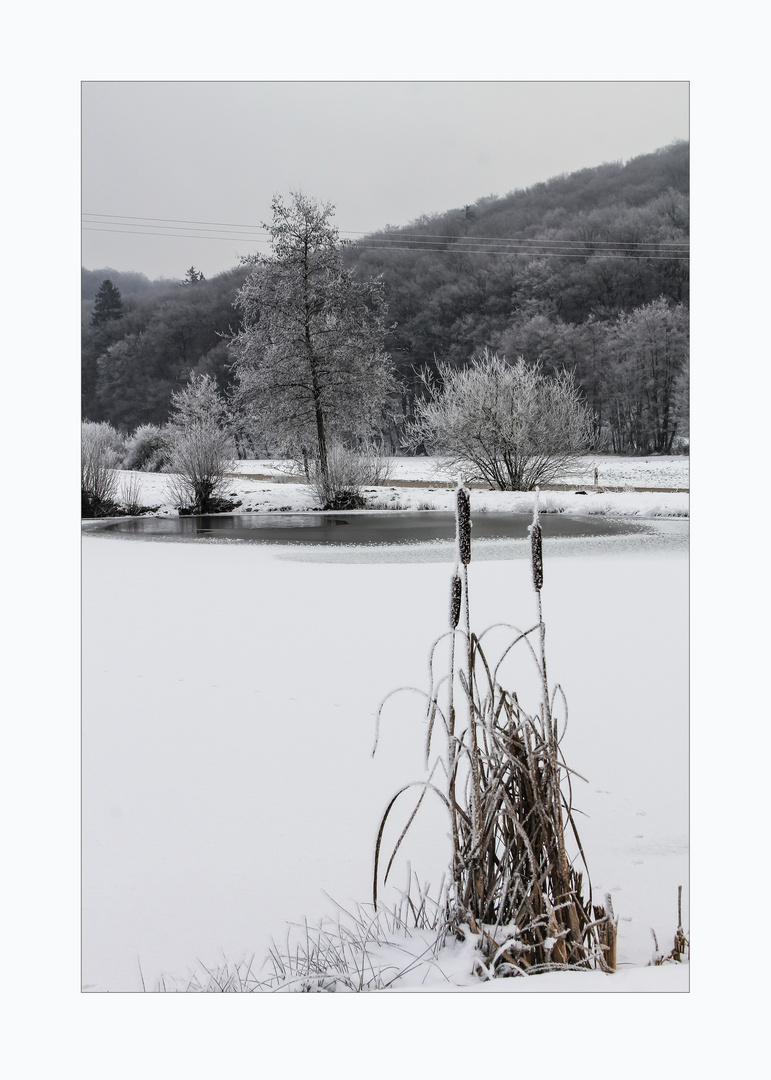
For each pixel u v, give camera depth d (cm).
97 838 342
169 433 4400
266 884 303
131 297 7056
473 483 3084
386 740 473
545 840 246
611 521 2139
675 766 415
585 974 230
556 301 6562
